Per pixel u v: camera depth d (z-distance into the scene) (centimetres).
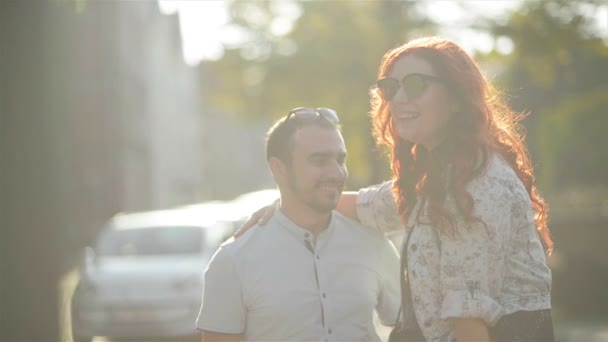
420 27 2061
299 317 369
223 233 1419
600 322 1392
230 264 371
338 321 374
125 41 4519
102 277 1252
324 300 372
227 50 2241
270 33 2245
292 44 2180
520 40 1856
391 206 378
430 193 322
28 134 1039
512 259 317
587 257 1595
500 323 315
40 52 1044
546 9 1847
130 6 4691
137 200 4766
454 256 315
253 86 2244
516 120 339
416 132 329
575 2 1838
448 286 316
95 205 3894
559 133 3606
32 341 1027
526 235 319
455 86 324
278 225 376
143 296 1230
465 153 317
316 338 371
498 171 316
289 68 2144
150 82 5384
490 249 311
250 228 382
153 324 1226
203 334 376
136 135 4772
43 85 1045
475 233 311
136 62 4869
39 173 1041
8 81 1036
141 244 1351
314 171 367
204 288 377
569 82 4078
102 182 3978
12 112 1037
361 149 2183
